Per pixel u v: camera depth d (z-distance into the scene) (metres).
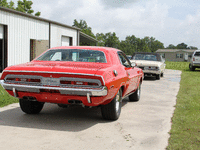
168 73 20.73
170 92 9.65
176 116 5.62
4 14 16.28
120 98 5.43
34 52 20.11
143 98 8.23
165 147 3.69
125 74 5.52
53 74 4.32
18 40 17.86
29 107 5.39
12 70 4.58
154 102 7.50
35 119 5.15
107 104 4.96
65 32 24.97
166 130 4.57
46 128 4.53
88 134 4.25
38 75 4.43
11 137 3.97
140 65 14.23
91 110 6.25
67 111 6.04
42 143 3.74
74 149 3.53
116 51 5.86
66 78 4.29
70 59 5.18
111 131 4.46
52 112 5.88
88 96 4.23
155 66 14.07
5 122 4.84
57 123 4.89
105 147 3.65
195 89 10.13
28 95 4.61
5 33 16.66
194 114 5.73
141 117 5.56
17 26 17.66
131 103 7.30
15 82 4.58
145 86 11.56
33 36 19.66
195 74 19.38
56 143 3.75
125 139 4.04
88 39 32.97
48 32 21.86
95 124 4.91
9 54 17.00
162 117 5.57
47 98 4.51
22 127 4.54
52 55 5.35
